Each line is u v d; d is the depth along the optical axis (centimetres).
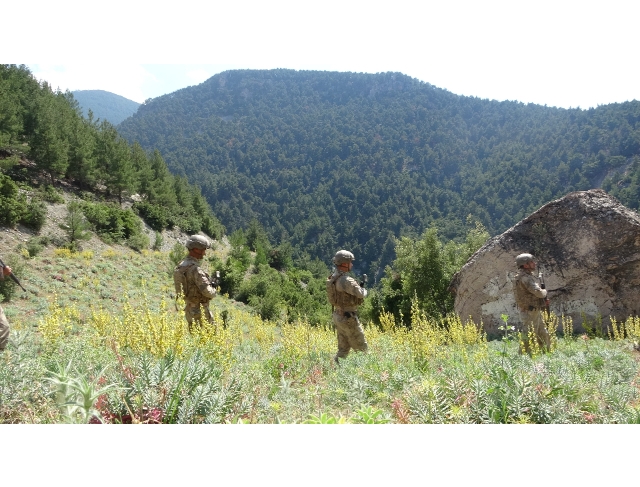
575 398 431
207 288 732
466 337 856
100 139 6000
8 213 3519
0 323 469
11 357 414
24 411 327
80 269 3297
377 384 511
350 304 761
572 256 1323
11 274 544
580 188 17512
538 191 18775
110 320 659
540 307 788
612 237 1284
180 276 737
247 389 410
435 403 401
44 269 3078
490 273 1423
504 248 1409
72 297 2617
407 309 2455
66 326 631
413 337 680
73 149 5434
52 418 316
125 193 6419
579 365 645
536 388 430
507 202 19462
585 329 1220
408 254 2809
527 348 772
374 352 777
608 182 14925
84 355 509
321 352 791
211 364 409
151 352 464
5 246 3250
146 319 499
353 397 456
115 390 336
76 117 6444
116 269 3659
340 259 768
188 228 6719
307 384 561
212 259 5172
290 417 385
